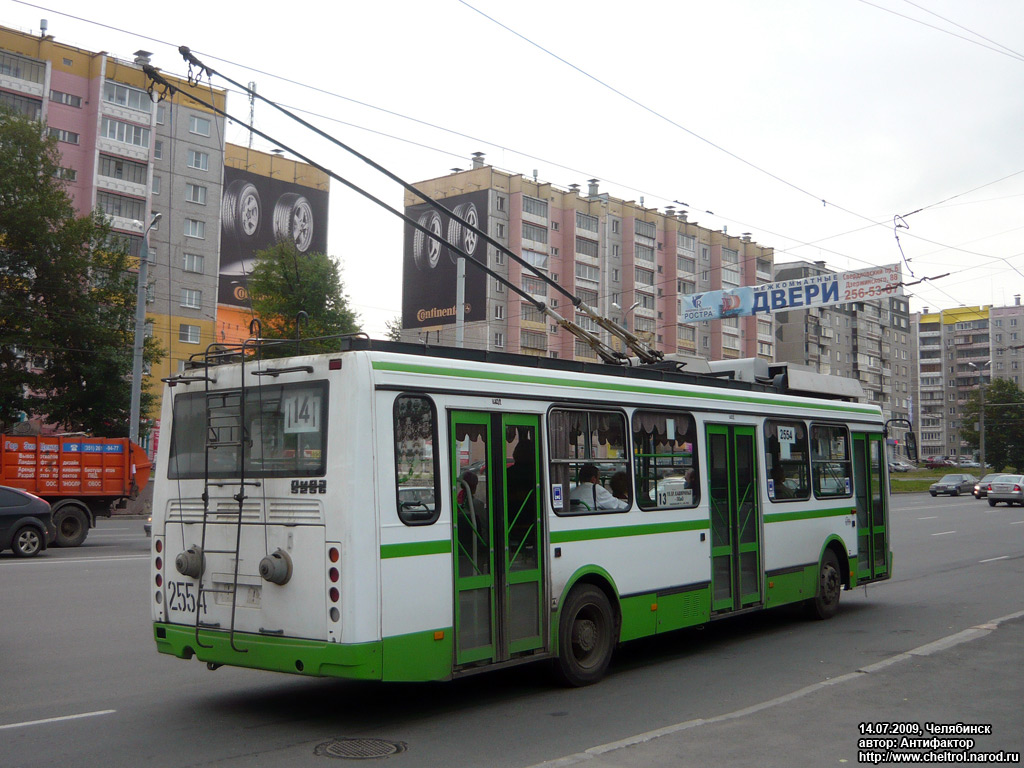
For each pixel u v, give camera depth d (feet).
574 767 18.22
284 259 145.48
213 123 192.65
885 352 360.28
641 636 28.78
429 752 20.04
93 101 172.96
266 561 21.65
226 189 201.87
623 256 246.47
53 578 49.19
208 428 23.93
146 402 127.95
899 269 77.97
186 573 23.56
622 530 28.32
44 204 120.37
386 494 21.50
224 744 20.71
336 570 20.86
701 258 263.90
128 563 57.41
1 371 118.32
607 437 28.45
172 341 185.26
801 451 38.37
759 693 25.81
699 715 23.32
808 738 20.33
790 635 35.63
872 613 41.14
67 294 122.11
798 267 286.87
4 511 60.59
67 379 124.16
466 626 23.06
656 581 29.53
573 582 26.37
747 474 34.81
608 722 22.62
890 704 23.30
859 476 42.73
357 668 20.51
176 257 186.19
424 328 226.79
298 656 21.20
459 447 23.53
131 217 177.88
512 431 25.13
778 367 41.55
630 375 30.48
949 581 52.85
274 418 22.67
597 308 237.04
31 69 165.17
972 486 188.96
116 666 29.01
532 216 225.56
